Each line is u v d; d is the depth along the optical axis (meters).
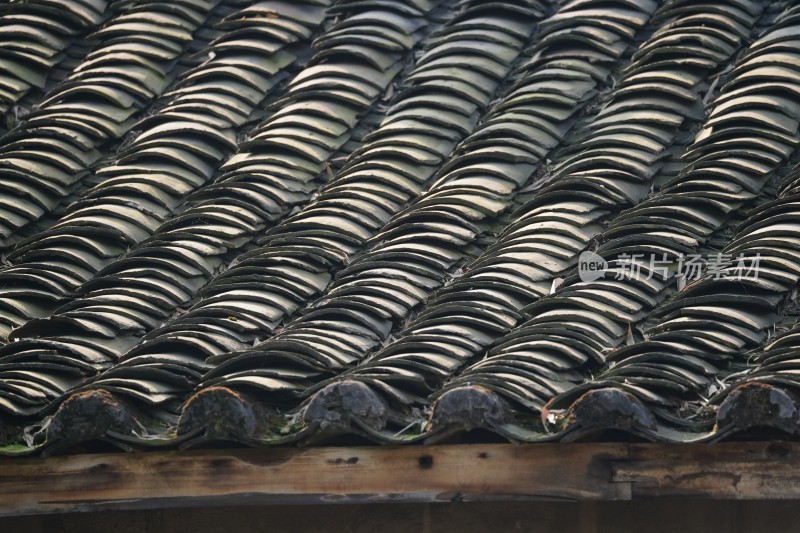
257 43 14.98
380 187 13.00
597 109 13.53
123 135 14.49
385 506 11.34
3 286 12.52
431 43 14.75
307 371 10.55
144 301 11.96
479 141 13.18
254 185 13.21
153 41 15.38
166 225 13.02
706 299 10.88
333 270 12.22
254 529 11.59
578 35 14.10
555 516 11.05
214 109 14.21
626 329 10.89
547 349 10.53
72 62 15.73
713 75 13.46
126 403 10.33
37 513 10.62
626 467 9.90
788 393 9.17
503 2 14.86
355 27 14.93
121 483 10.56
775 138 12.39
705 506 10.82
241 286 11.93
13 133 14.39
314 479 10.31
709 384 10.14
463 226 12.28
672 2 14.30
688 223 11.73
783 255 11.07
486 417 9.65
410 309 11.54
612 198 12.26
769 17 14.09
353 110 14.11
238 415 9.95
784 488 9.66
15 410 10.59
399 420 10.02
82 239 12.83
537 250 11.77
